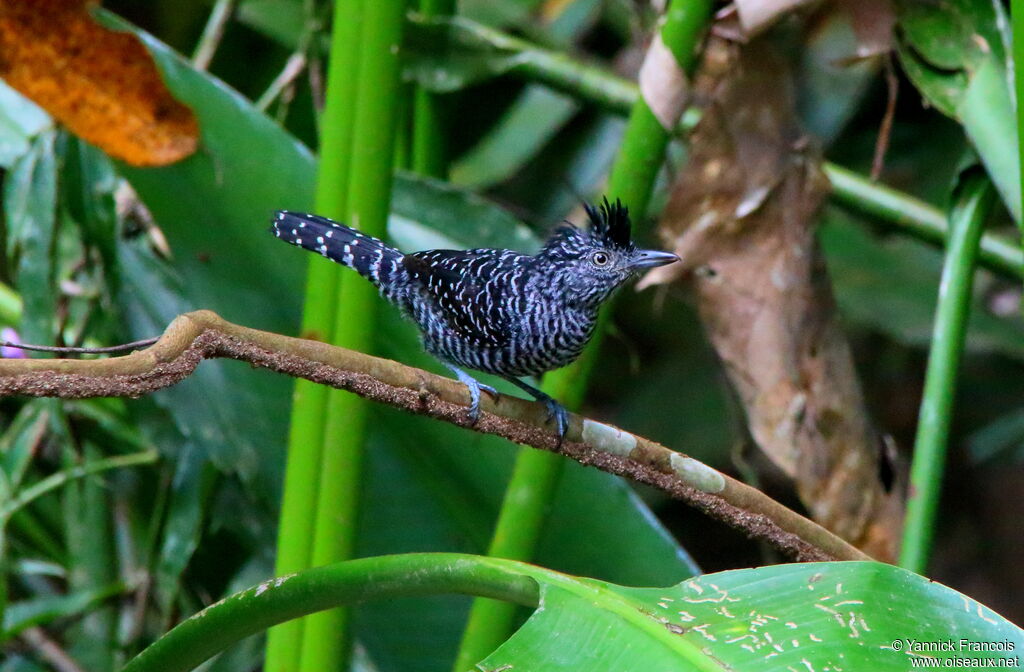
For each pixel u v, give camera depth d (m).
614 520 8.92
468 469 9.16
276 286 9.38
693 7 7.40
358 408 7.11
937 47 8.23
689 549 17.66
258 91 13.88
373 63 7.30
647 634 5.16
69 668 11.24
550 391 8.20
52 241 9.23
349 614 7.29
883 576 5.41
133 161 8.83
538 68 10.49
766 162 8.61
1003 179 7.68
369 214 7.62
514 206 14.27
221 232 9.20
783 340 8.58
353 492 7.22
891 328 13.50
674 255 8.51
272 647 7.29
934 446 7.61
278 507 9.70
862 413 8.78
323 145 7.61
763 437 8.61
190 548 9.91
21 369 4.88
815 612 5.27
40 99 8.53
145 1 14.66
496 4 13.42
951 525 17.89
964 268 7.87
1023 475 17.31
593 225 8.72
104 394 5.05
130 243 10.11
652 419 15.51
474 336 8.86
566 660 5.18
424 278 8.90
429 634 9.47
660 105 7.64
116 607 11.22
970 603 5.26
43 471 11.73
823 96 12.95
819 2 8.38
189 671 6.11
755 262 8.64
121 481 11.15
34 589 12.88
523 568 5.55
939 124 14.92
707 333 8.78
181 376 5.30
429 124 10.86
